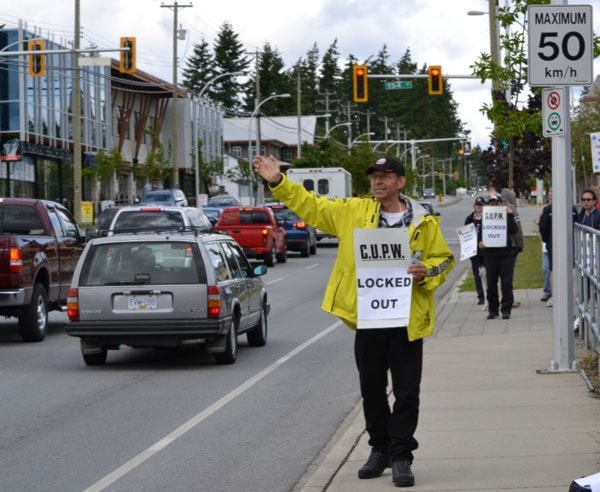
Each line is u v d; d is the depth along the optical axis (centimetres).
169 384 1495
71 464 1015
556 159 1398
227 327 1652
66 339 2077
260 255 4131
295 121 15138
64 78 7619
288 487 921
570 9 1370
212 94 16350
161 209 2902
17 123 6794
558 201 1401
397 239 845
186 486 927
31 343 2006
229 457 1041
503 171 3653
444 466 927
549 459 935
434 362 1574
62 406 1327
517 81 2950
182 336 1608
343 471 935
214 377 1558
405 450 863
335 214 863
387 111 17288
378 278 846
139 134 9731
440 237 864
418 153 18750
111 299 1616
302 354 1811
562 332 1414
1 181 6738
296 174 5738
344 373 1592
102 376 1575
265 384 1491
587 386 1294
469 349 1698
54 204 2212
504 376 1407
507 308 2111
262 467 997
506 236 2078
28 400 1372
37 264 2002
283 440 1119
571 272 1409
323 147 9056
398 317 842
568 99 1392
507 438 1028
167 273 1616
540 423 1092
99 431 1172
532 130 2945
